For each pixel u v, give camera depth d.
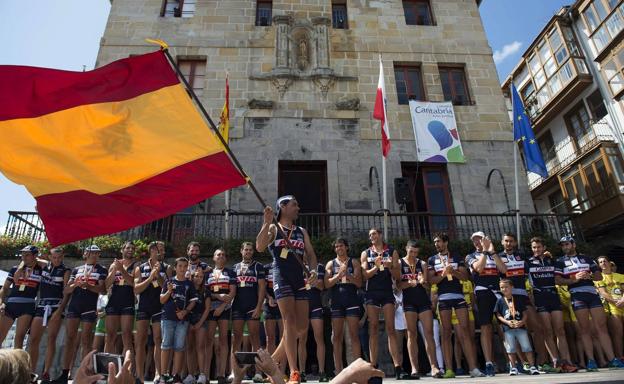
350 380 1.95
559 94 18.38
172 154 4.01
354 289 6.59
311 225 12.03
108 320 6.75
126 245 7.41
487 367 6.48
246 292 6.96
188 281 6.64
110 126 3.93
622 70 15.86
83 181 3.78
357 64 14.38
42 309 6.80
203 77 14.02
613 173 15.16
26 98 3.77
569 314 8.21
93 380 1.99
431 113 13.66
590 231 15.63
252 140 12.96
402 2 15.96
